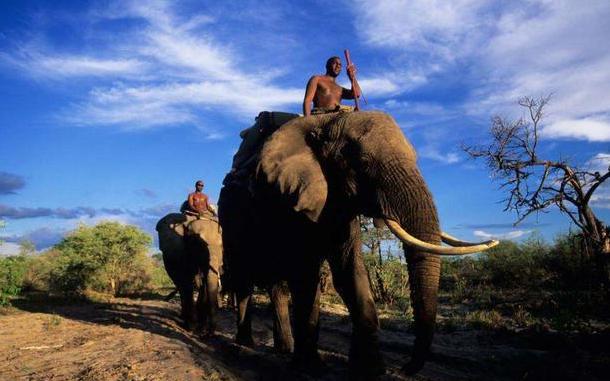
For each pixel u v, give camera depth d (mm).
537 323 10984
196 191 13922
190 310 12602
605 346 8750
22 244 27453
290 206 5961
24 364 7426
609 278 13766
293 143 6293
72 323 12523
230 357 8438
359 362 6098
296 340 7059
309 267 6844
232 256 9578
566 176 15375
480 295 18734
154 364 6738
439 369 7793
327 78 7328
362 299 6195
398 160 5438
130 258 27062
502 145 16078
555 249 21297
